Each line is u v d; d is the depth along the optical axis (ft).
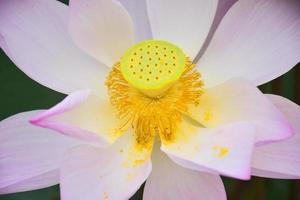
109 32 0.99
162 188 0.91
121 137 0.96
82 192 0.84
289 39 0.95
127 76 0.95
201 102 0.98
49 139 0.95
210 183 0.89
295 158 0.91
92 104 0.96
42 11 0.99
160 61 0.97
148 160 0.90
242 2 0.96
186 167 0.86
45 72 0.97
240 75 0.97
